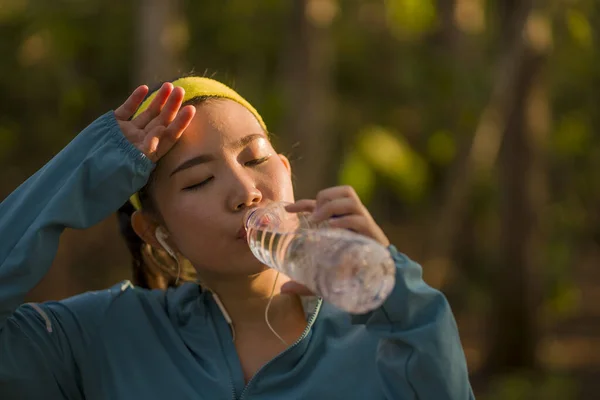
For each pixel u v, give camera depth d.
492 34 10.26
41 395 2.40
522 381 9.06
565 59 10.40
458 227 9.12
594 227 14.46
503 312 9.81
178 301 2.52
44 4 10.21
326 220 2.14
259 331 2.43
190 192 2.30
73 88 10.44
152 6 6.55
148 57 6.55
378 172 10.46
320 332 2.36
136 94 2.30
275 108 9.06
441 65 9.94
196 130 2.30
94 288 11.34
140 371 2.40
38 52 10.17
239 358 2.40
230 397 2.32
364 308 1.98
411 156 10.45
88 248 11.42
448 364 2.10
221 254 2.29
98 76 10.91
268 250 2.13
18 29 10.49
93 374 2.43
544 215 9.92
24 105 10.87
